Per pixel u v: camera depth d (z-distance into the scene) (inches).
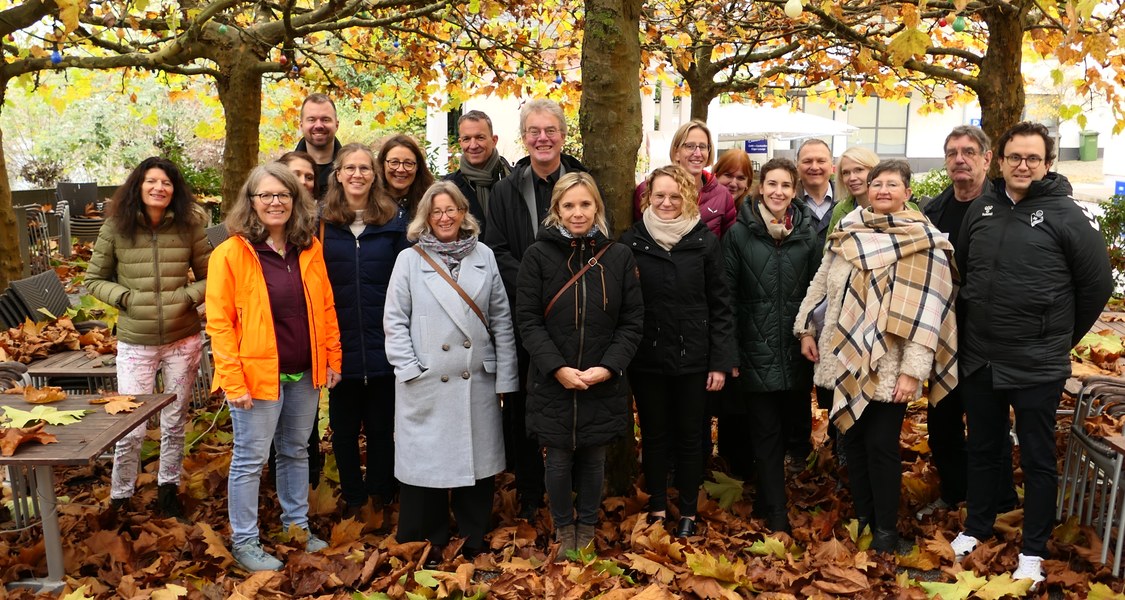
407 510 150.3
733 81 377.7
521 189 161.6
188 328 165.0
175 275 162.7
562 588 132.5
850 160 173.6
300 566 140.4
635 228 155.1
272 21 343.0
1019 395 140.0
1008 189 141.2
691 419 155.4
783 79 370.9
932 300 142.6
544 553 151.3
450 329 146.3
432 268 147.1
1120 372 185.2
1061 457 180.7
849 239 147.9
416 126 684.1
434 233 148.9
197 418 219.1
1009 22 248.5
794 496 178.5
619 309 145.5
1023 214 138.6
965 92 348.5
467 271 148.3
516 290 148.9
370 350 158.2
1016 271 138.2
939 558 145.5
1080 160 1208.2
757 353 156.2
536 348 141.9
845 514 166.6
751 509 169.3
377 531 160.4
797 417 193.0
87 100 764.6
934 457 171.8
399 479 149.4
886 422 148.4
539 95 365.1
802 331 153.1
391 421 165.2
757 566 141.1
